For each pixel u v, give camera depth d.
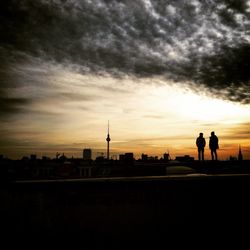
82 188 4.34
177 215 4.52
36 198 4.16
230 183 4.81
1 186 4.07
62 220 4.18
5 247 3.93
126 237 4.30
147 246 4.32
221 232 4.56
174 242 4.39
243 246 4.53
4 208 4.02
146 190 4.51
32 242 4.02
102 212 4.33
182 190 4.63
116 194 4.41
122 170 17.44
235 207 4.70
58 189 4.27
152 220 4.42
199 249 4.42
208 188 4.72
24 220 4.06
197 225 4.51
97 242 4.21
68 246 4.12
